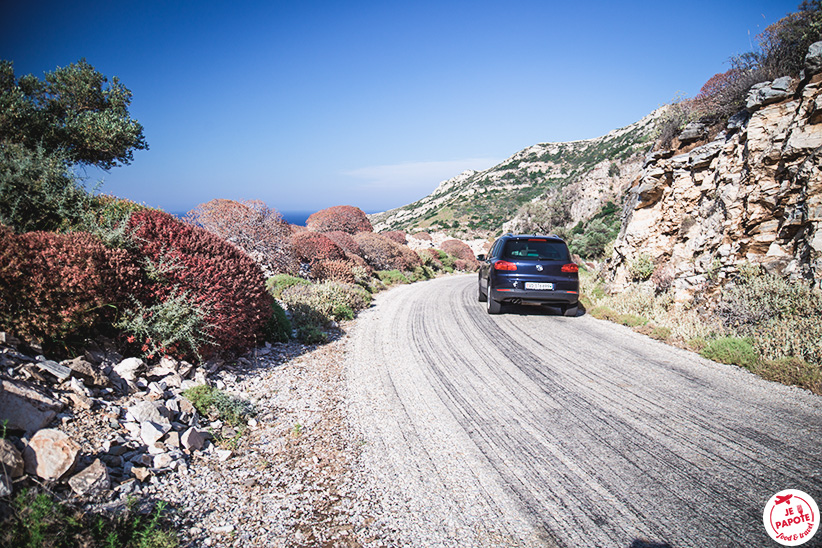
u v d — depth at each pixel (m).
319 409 4.38
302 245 14.09
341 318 9.40
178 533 2.40
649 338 7.24
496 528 2.57
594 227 36.25
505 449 3.53
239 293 5.30
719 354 5.77
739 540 2.40
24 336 3.34
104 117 8.49
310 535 2.50
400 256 21.53
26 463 2.31
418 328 8.40
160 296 4.58
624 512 2.68
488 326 8.49
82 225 4.71
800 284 6.09
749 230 7.48
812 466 3.12
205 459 3.24
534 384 5.08
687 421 3.95
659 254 9.94
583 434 3.76
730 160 8.30
